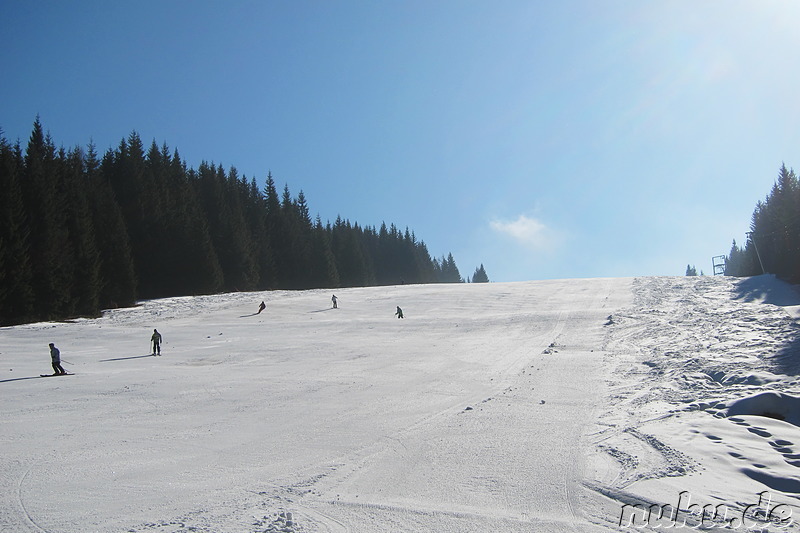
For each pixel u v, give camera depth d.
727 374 13.12
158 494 7.45
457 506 6.76
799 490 6.78
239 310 45.81
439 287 63.31
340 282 103.81
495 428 10.58
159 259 66.19
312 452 9.48
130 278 53.91
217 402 14.49
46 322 41.00
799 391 10.68
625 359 17.98
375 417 12.16
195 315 43.28
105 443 10.30
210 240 68.94
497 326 31.92
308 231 105.38
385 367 20.22
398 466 8.51
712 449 8.26
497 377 17.02
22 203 44.72
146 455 9.44
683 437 8.93
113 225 55.28
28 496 7.41
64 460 9.16
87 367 22.45
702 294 37.88
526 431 10.23
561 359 19.38
